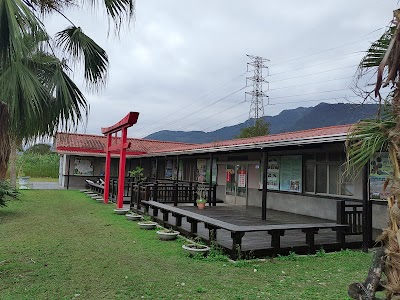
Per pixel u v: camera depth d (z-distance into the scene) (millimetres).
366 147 1894
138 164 23016
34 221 9062
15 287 4141
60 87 4332
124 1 4090
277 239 5980
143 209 11219
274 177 12453
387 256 1712
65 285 4246
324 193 10344
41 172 31594
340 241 6691
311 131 10367
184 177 19078
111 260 5438
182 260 5520
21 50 3080
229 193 15172
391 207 1727
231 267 5195
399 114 1745
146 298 3855
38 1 3893
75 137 22703
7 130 4098
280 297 3932
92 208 12000
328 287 4316
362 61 2061
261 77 42969
